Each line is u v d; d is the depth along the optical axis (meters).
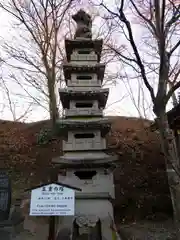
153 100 5.99
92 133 8.17
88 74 9.16
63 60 11.78
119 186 12.34
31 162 14.16
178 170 5.63
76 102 8.70
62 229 6.74
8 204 8.18
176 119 10.45
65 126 7.97
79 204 7.13
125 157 14.51
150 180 12.64
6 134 17.61
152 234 8.38
